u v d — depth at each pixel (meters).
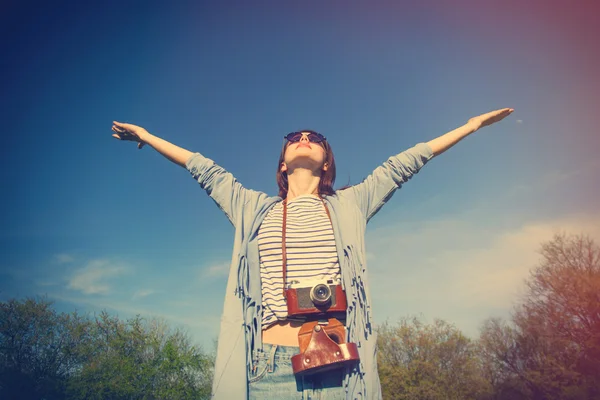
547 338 24.48
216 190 2.58
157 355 32.66
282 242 2.25
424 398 30.25
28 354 30.12
